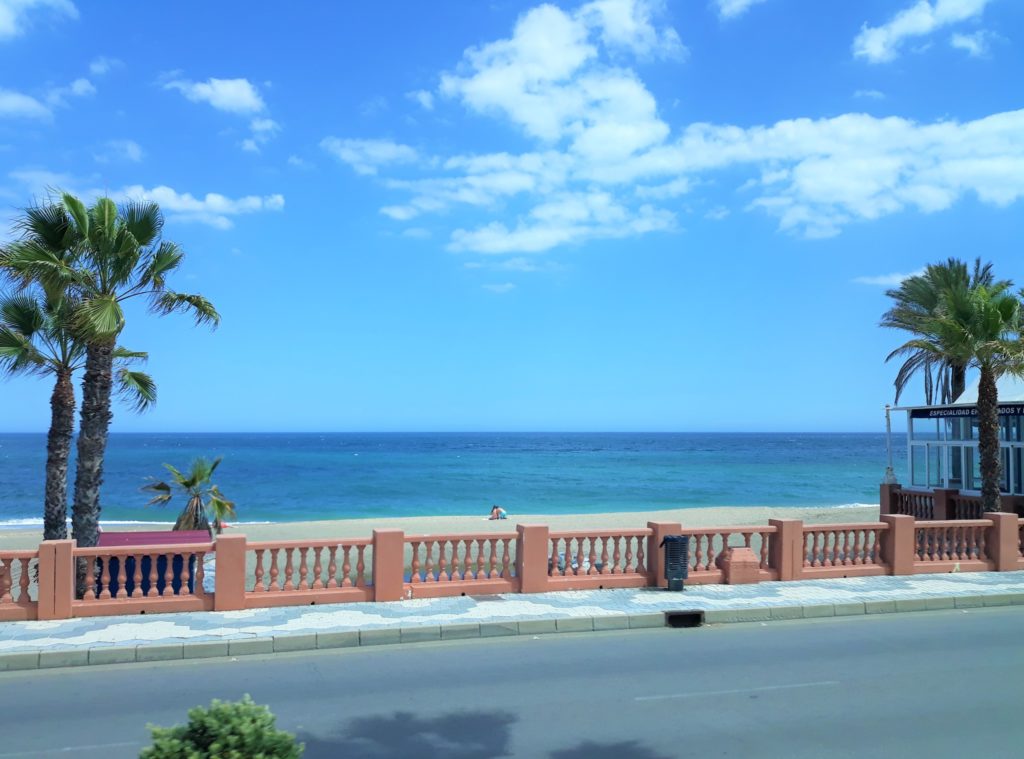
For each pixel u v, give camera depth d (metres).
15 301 14.07
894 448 156.88
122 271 13.55
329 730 6.75
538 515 43.28
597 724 6.88
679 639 10.16
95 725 6.92
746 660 9.08
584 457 118.69
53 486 14.20
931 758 6.07
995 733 6.64
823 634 10.45
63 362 14.37
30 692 7.92
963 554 14.80
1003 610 12.10
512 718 7.05
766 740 6.48
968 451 20.91
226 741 3.77
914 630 10.70
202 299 14.18
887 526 14.29
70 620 10.39
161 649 9.17
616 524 37.44
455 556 12.30
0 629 9.91
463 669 8.72
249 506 53.38
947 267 28.03
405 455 124.19
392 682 8.21
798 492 62.47
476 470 88.50
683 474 82.38
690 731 6.69
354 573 20.41
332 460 108.69
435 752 6.24
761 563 13.86
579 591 12.41
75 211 13.03
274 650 9.50
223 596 10.98
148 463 98.50
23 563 10.61
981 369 17.03
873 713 7.16
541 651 9.53
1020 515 18.41
